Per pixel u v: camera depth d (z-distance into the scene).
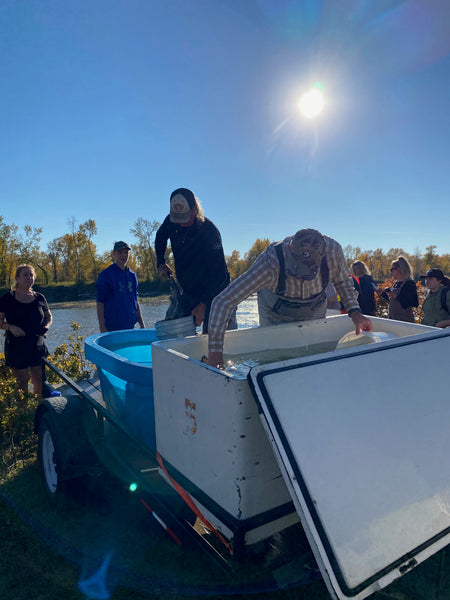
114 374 2.90
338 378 1.82
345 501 1.55
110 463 2.93
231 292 2.52
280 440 1.56
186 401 2.10
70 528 2.89
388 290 6.62
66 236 74.81
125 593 2.31
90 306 39.44
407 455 1.78
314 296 2.98
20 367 5.13
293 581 2.04
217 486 1.93
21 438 4.42
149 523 2.83
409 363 2.06
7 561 2.59
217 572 2.36
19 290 5.08
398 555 1.54
